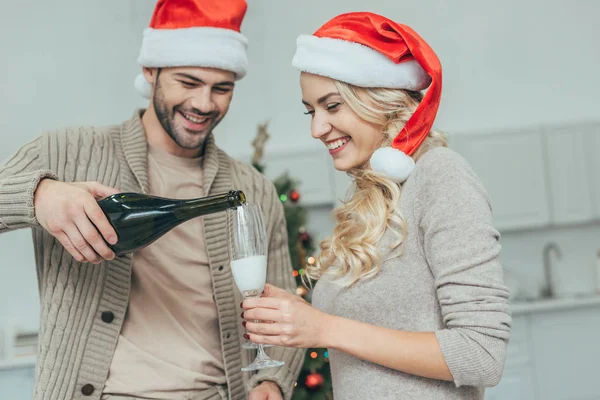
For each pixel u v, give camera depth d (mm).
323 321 1255
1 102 4367
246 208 1336
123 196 1348
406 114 1422
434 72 1358
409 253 1319
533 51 4863
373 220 1344
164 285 1690
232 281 1762
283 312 1233
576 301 4051
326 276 1454
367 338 1244
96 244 1303
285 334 1231
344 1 4828
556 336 4043
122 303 1609
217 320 1744
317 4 4828
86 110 4449
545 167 4504
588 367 4039
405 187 1359
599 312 4082
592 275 4812
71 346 1560
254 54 4812
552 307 4035
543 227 4832
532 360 4008
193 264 1730
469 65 4844
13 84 4387
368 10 4828
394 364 1236
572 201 4480
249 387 1763
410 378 1292
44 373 1546
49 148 1638
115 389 1583
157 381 1608
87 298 1583
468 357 1202
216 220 1764
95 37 4492
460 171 1303
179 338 1678
